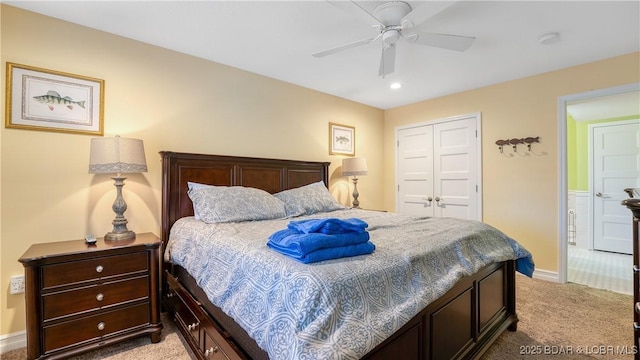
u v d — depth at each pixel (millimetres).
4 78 1900
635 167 4328
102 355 1805
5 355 1829
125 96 2357
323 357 851
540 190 3217
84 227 2166
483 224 2176
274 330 991
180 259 1990
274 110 3322
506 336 2010
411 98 4129
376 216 2613
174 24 2189
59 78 2082
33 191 1984
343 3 1644
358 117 4309
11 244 1909
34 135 1992
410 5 1837
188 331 1773
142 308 1939
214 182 2750
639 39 2428
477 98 3699
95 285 1787
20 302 1934
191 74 2713
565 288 2904
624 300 2605
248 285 1232
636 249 1490
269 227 1997
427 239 1646
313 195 3064
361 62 2898
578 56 2760
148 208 2459
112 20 2125
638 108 4066
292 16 2084
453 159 3930
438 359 1396
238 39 2426
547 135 3166
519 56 2758
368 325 1011
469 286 1647
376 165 4586
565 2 1910
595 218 4652
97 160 1936
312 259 1151
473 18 2092
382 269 1200
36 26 2008
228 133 2945
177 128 2623
